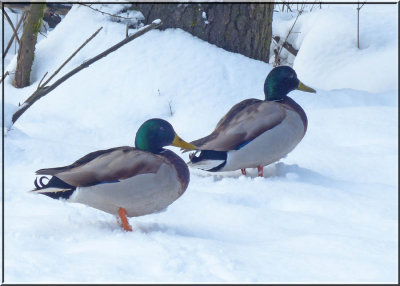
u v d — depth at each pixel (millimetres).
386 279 5562
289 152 10125
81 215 7578
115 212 7121
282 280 5477
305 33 18859
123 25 15500
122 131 13148
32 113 13742
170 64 14586
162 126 7500
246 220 7664
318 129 12664
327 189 9125
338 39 17750
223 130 9594
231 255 6121
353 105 14477
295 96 14500
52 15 20453
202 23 15328
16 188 8562
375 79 16234
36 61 15586
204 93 14086
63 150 10391
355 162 10828
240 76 14562
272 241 6918
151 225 7258
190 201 8242
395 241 7078
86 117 13617
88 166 6930
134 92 14078
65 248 6309
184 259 5906
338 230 7488
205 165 9633
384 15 18734
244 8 15430
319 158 10977
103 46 15234
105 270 5562
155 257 5906
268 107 9742
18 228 6824
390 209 8352
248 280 5449
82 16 15953
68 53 15367
